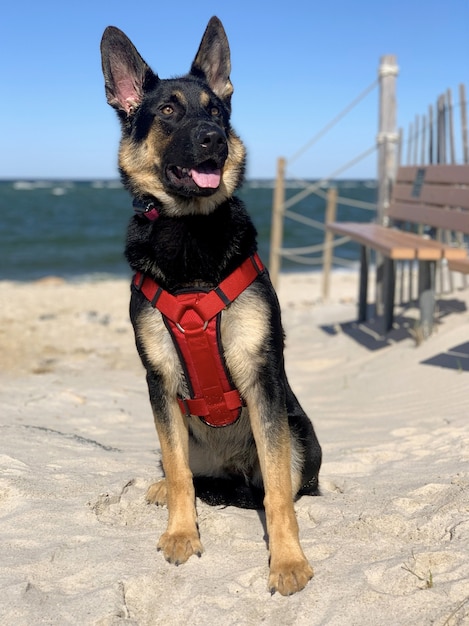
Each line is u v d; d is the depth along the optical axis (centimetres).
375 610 70
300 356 226
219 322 88
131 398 181
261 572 81
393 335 220
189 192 91
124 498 104
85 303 351
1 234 820
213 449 102
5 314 316
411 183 240
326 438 139
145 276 92
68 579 80
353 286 397
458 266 167
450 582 72
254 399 89
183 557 84
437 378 165
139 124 103
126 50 108
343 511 97
